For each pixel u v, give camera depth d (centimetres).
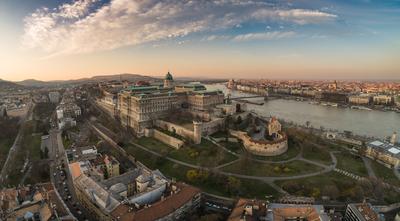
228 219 15525
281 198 18900
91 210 17412
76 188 19562
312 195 19288
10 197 17012
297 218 16012
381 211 18262
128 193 19512
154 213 15150
